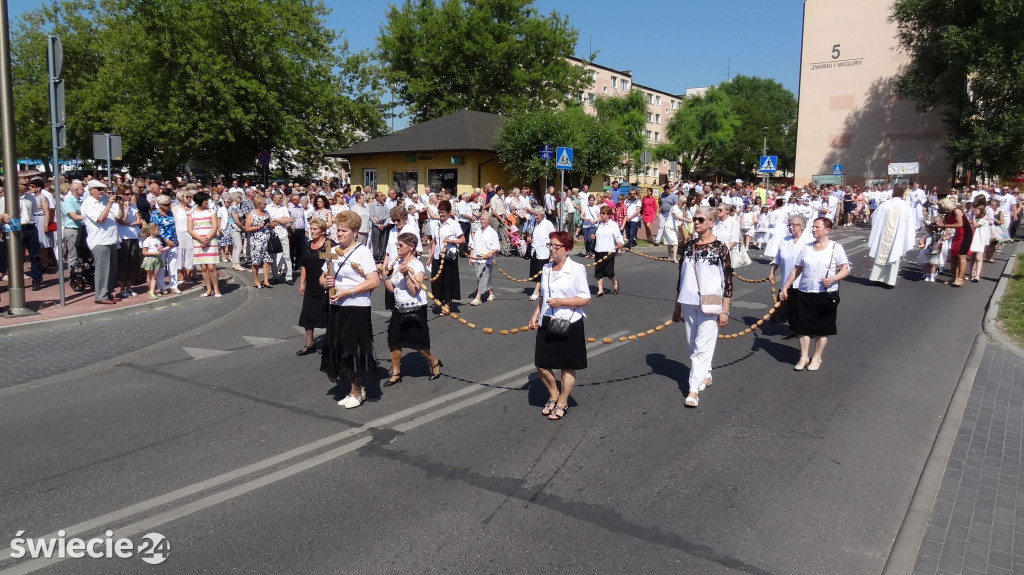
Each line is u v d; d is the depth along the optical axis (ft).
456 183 91.04
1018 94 112.06
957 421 19.85
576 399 21.90
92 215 35.63
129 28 107.04
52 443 17.87
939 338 30.91
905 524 13.83
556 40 141.08
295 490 15.25
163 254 40.24
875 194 112.98
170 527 13.61
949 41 113.39
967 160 119.96
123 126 100.89
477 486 15.52
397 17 143.33
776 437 18.67
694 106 235.61
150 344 28.84
